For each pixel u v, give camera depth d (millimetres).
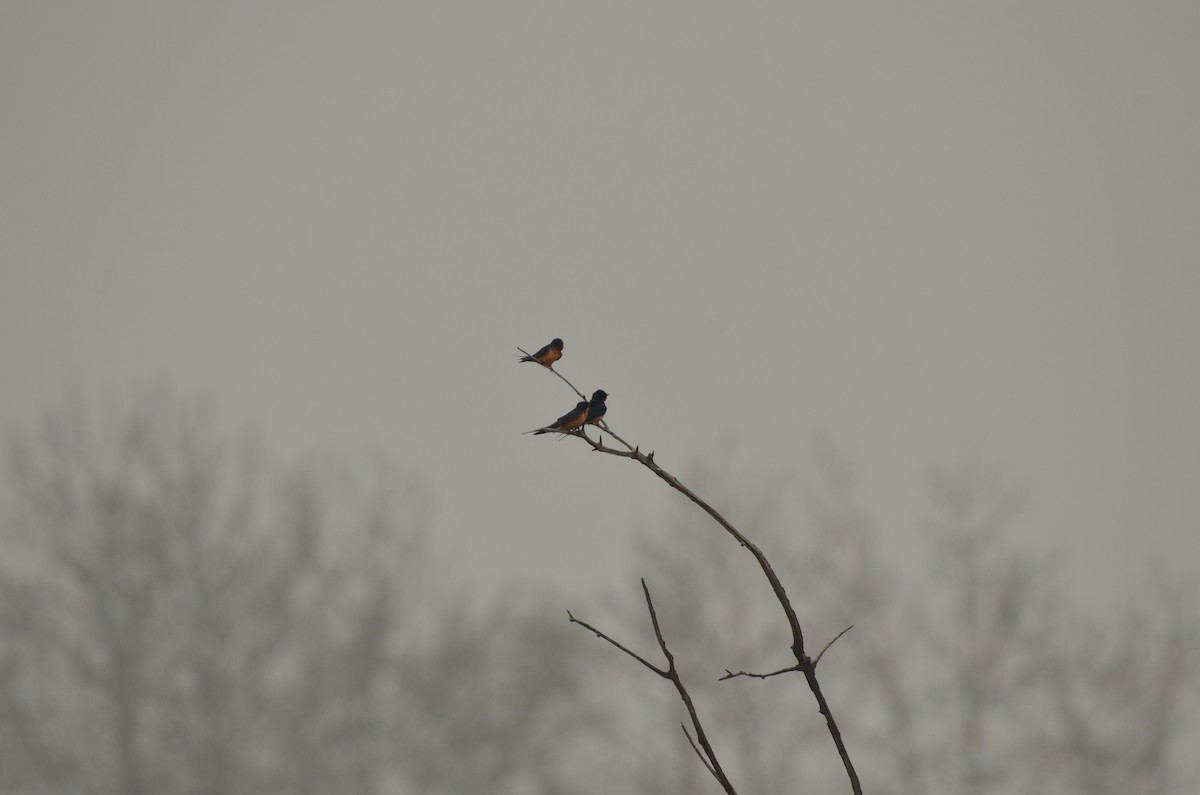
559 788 19000
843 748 3686
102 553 18125
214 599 18656
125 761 18000
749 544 3855
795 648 3771
